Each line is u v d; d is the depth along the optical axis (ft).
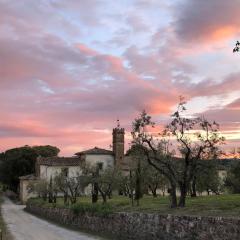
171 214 90.27
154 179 171.73
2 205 357.20
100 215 129.08
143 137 115.65
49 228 159.63
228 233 69.67
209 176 161.58
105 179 188.55
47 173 337.72
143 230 99.86
